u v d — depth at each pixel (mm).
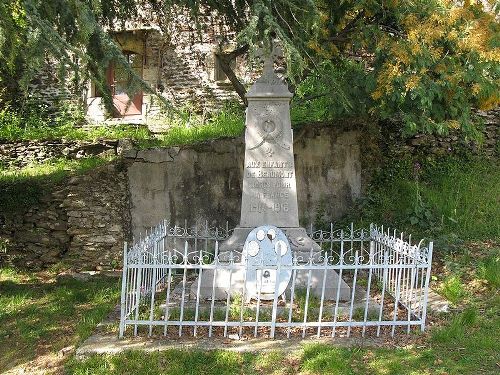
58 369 4773
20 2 4926
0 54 4773
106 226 8953
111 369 4602
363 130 9445
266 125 6395
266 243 5812
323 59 8219
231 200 9070
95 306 6445
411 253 5594
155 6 9492
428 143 10039
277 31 5859
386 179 9633
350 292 6215
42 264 8867
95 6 5121
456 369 4535
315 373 4496
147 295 6223
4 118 12625
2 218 8922
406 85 6961
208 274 6141
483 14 7477
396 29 7938
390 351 4859
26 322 5953
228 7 8125
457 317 5551
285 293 6012
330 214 9312
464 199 9188
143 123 13055
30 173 10023
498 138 10531
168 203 9031
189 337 5121
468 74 7102
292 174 6375
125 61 5395
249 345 4926
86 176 8977
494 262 7180
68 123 13070
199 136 10742
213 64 13039
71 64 5168
